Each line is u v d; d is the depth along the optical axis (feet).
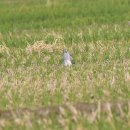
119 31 207.00
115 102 111.34
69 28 235.61
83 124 101.81
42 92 128.67
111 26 229.25
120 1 313.32
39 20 271.90
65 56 163.53
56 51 182.39
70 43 194.80
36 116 108.06
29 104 119.96
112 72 143.13
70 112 107.65
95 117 104.99
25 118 106.01
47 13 283.79
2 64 169.07
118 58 164.86
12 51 186.09
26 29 245.65
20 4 332.19
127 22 238.89
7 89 133.39
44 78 142.31
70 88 129.80
